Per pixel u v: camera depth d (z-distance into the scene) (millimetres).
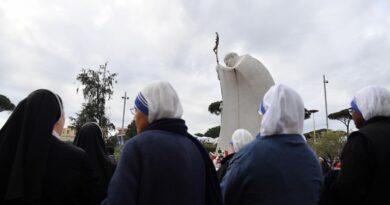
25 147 2219
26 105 2316
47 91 2422
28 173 2162
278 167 2219
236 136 4340
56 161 2365
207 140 25719
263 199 2176
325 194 2451
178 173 1976
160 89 2195
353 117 2898
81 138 3805
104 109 37844
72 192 2430
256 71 7527
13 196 2055
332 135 36094
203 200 2164
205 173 2264
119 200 1801
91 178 2547
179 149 2057
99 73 38938
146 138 2008
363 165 2338
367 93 2660
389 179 2316
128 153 1939
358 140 2410
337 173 2578
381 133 2424
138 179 1903
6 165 2199
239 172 2277
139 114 2240
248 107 7562
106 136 36000
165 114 2176
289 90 2434
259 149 2287
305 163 2299
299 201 2174
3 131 2287
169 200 1908
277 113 2375
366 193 2346
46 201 2291
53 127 2375
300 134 2443
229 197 2314
